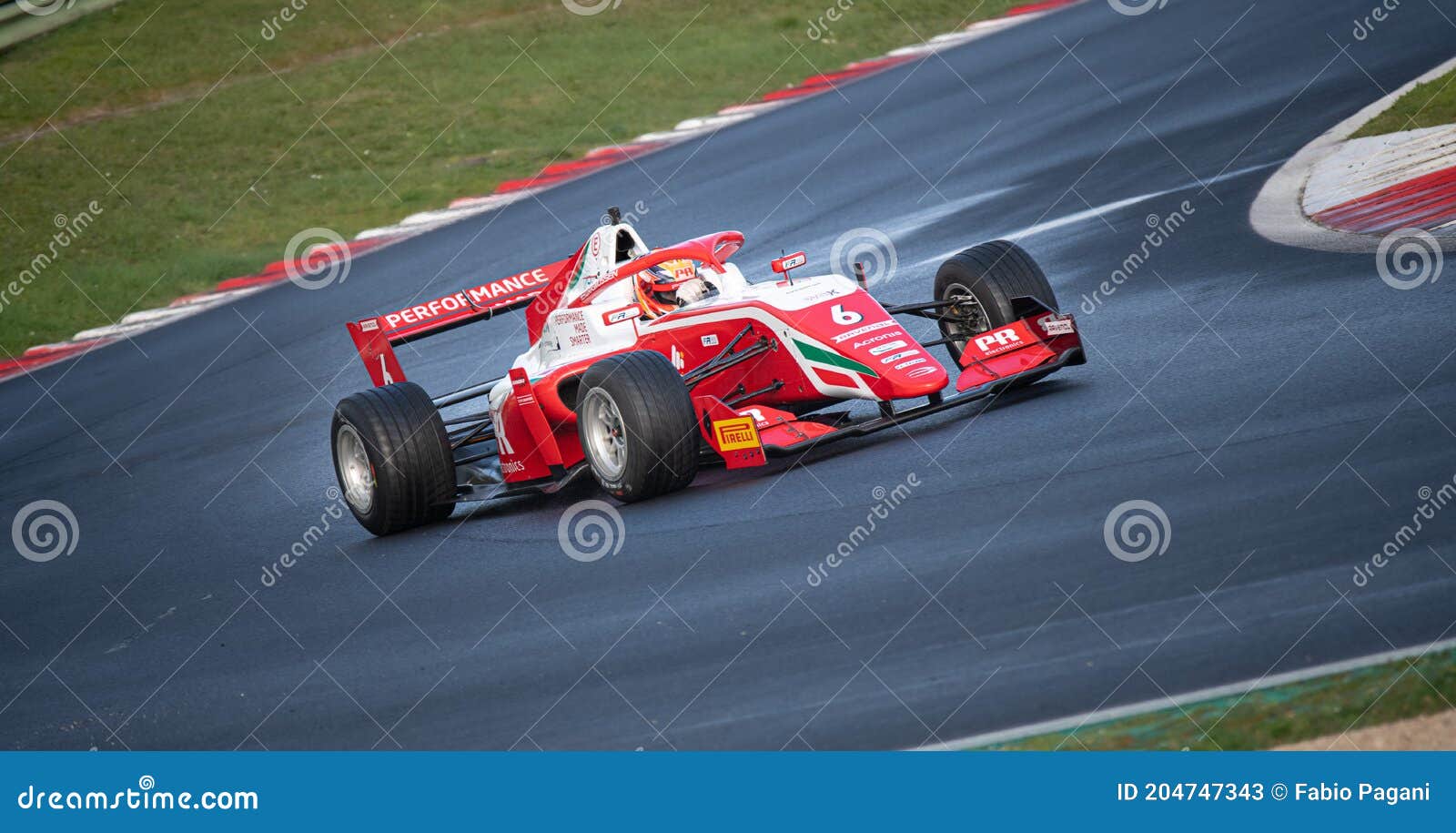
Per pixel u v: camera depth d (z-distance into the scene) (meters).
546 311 35.19
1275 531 21.23
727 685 19.78
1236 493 22.88
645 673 20.69
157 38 108.81
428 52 105.06
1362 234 38.69
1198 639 18.59
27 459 50.69
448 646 23.53
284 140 93.38
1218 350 31.30
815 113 82.38
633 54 101.25
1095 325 35.97
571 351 33.03
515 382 30.23
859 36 99.94
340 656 24.34
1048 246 45.94
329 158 89.81
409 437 31.00
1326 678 17.31
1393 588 18.95
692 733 18.72
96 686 25.89
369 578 28.72
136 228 83.00
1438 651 17.33
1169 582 20.25
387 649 24.16
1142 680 17.95
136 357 63.25
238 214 83.50
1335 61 65.38
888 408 27.97
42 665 27.91
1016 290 31.02
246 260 76.06
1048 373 31.38
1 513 43.81
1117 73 74.69
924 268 46.72
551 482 31.31
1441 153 43.53
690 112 89.62
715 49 99.75
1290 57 68.62
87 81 103.38
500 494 30.23
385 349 35.03
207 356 60.41
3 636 30.66
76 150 93.69
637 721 19.28
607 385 27.86
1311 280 35.31
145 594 31.77
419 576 27.98
